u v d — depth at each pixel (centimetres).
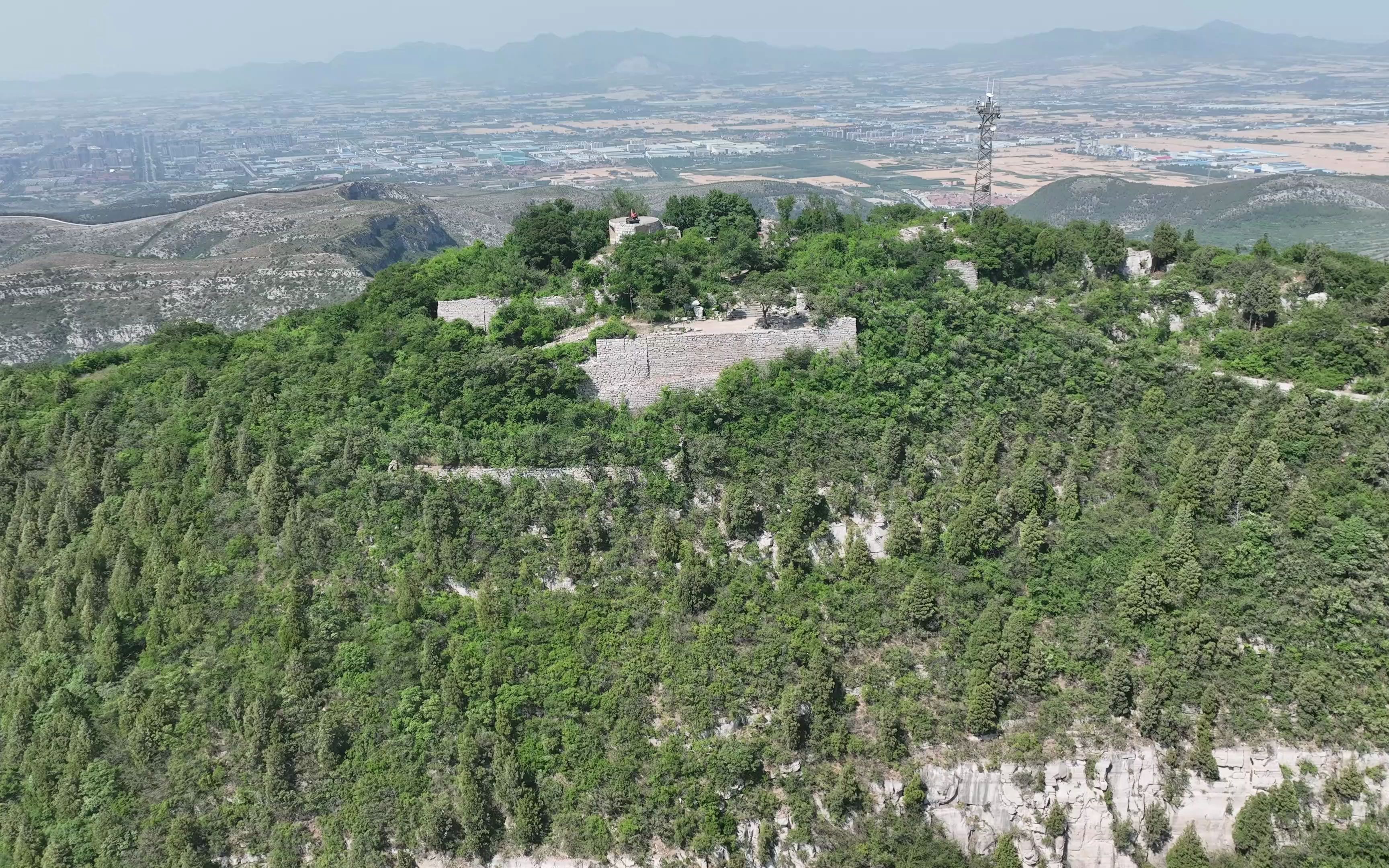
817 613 8050
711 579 8169
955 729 7450
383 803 7200
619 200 15175
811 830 7212
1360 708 7444
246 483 8919
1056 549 8338
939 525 8556
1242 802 7431
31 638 8225
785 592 8194
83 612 8181
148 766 7400
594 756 7362
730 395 9306
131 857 7044
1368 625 7712
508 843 7169
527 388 9250
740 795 7256
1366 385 9269
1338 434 8775
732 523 8506
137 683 7681
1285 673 7656
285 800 7219
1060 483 8869
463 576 8212
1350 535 7988
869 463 8931
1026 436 9244
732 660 7731
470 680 7638
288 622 7831
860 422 9181
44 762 7444
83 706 7719
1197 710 7519
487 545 8412
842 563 8406
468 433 9150
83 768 7394
